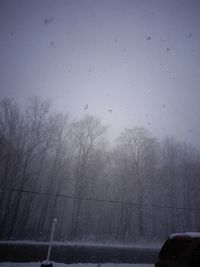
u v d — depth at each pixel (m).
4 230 19.41
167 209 27.48
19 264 7.64
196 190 27.28
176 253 3.66
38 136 23.83
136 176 27.28
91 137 27.28
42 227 22.38
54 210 23.28
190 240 3.58
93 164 26.61
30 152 22.44
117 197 28.03
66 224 27.98
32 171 24.30
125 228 23.78
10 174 21.39
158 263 3.87
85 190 25.64
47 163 26.52
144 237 23.53
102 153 27.75
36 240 19.33
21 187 20.80
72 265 7.99
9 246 9.69
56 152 25.97
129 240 22.14
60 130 26.58
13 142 22.61
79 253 10.25
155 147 30.11
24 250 9.36
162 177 28.05
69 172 26.02
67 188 27.42
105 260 9.81
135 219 27.69
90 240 21.02
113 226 26.88
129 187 27.27
